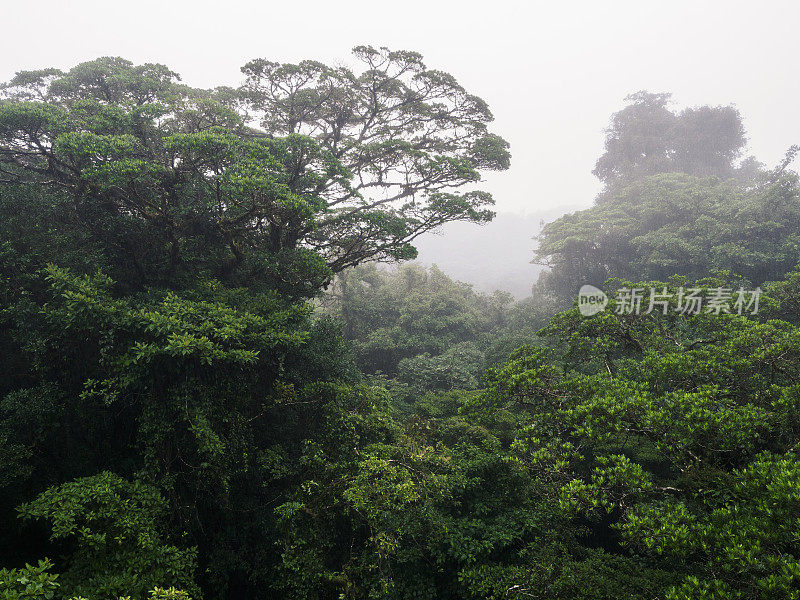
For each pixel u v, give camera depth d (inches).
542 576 243.4
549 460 273.3
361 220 494.0
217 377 310.2
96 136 334.0
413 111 631.8
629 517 200.2
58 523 211.2
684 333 393.7
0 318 301.9
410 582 286.0
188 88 508.7
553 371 322.0
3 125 331.3
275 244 435.8
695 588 171.3
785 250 679.1
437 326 907.4
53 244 339.3
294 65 522.6
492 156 621.6
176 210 384.5
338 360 429.4
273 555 315.9
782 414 233.6
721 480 213.0
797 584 154.4
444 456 335.3
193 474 300.4
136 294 352.5
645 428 255.8
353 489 288.0
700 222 824.3
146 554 222.8
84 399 295.7
